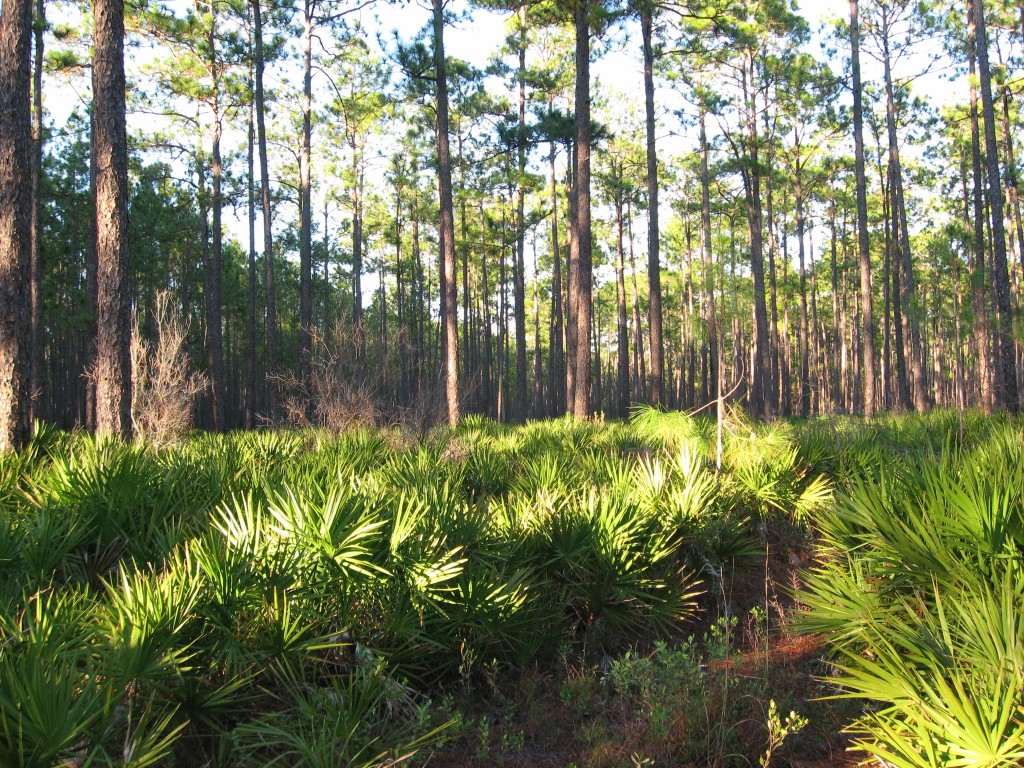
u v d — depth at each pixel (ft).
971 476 13.08
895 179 82.48
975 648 8.99
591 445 29.30
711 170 86.58
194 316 124.16
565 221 117.91
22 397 26.04
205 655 10.78
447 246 57.77
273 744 9.56
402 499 14.06
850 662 11.97
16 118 26.73
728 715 11.21
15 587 12.12
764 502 21.80
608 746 11.00
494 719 12.41
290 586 11.98
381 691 11.20
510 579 13.97
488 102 82.48
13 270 26.32
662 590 16.16
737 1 58.70
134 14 67.67
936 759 7.82
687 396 137.69
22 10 27.07
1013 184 85.71
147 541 14.32
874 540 13.33
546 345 204.33
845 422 34.83
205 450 26.50
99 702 8.73
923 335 118.11
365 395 40.47
